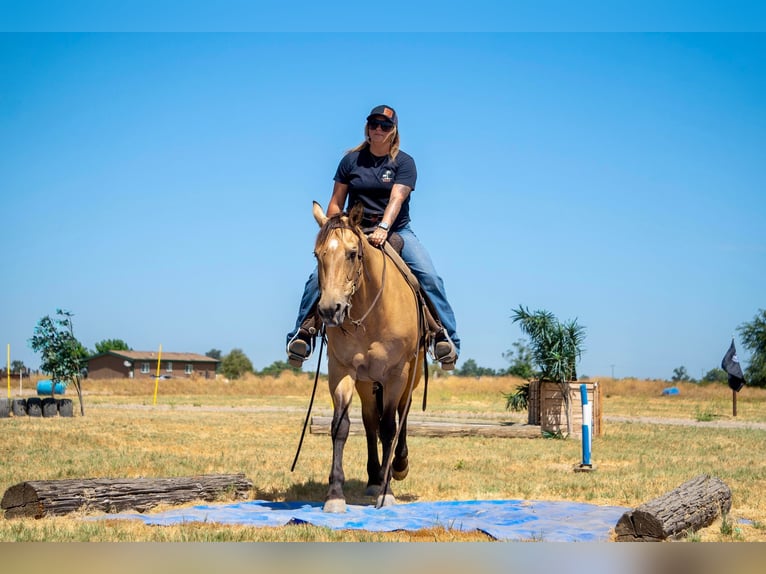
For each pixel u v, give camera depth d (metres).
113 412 31.70
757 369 61.34
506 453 16.52
